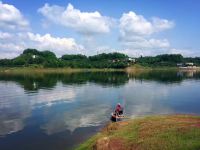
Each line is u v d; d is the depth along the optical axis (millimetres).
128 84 131125
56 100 78750
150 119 41188
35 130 45750
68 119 53875
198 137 27906
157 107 67500
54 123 50562
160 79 166125
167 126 34094
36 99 80688
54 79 158875
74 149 35750
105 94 92438
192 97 85562
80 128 46781
